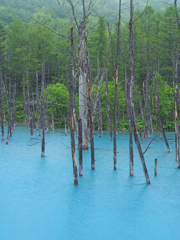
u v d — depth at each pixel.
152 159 21.17
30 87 66.19
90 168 18.02
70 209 11.20
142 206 11.55
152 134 39.47
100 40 56.34
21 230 9.45
